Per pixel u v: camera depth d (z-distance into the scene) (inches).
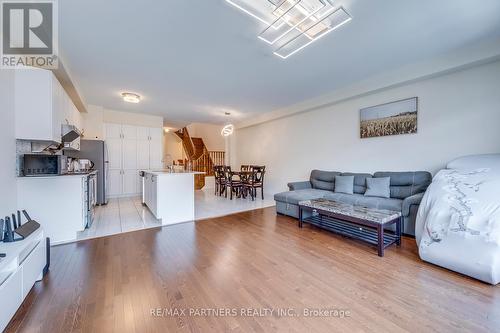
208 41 101.3
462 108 119.0
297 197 153.4
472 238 76.4
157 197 140.0
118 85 158.7
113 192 235.9
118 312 59.2
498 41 99.7
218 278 76.8
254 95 183.3
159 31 93.4
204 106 218.1
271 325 54.7
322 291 69.2
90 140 191.9
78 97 163.9
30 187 98.7
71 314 58.1
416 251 100.1
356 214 105.7
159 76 142.4
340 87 165.2
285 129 236.2
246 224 143.2
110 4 76.7
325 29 90.4
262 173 232.5
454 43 105.7
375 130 156.9
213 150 381.7
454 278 76.5
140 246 105.6
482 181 91.1
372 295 67.0
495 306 61.3
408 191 131.8
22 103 95.0
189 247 104.6
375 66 130.6
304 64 126.0
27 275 63.1
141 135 252.4
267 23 85.7
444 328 53.3
